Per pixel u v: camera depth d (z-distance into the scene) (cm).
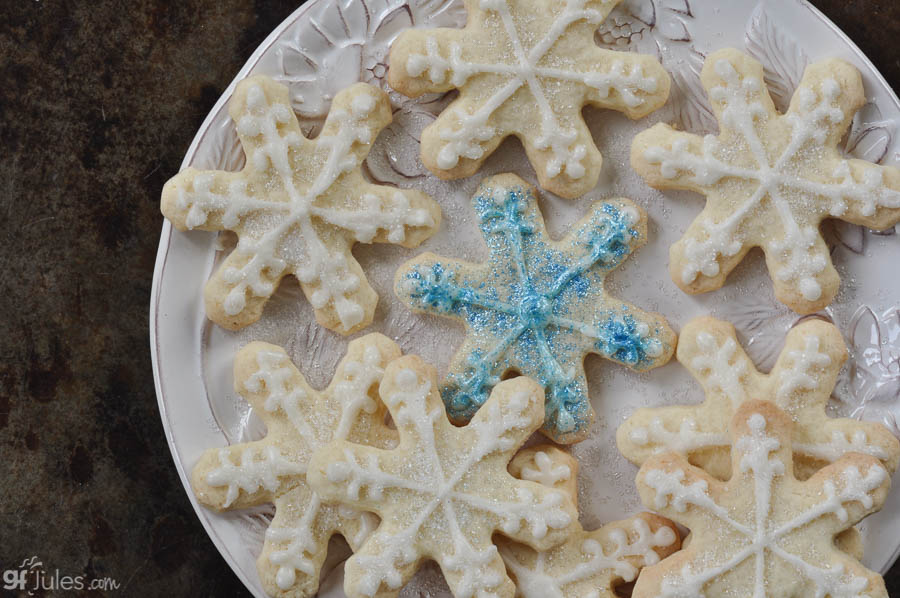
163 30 49
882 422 44
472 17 43
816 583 41
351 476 42
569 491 43
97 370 49
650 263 45
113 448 49
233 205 43
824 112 43
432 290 43
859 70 43
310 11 44
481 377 43
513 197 44
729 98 43
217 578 49
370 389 43
